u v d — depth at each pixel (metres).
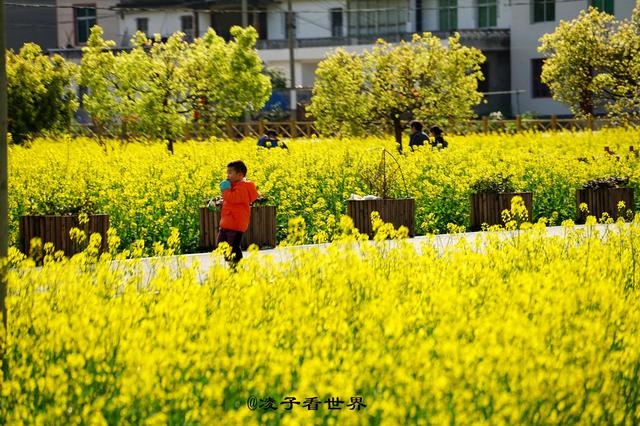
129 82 38.12
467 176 28.11
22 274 13.38
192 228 22.81
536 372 8.47
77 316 10.12
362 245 14.80
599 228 22.77
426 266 14.26
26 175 28.80
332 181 26.47
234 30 39.31
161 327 9.99
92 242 14.77
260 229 21.88
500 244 16.70
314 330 10.02
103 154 37.31
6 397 8.91
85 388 9.03
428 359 8.36
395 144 37.50
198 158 34.25
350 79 42.12
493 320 9.93
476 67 41.72
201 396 8.68
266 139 36.41
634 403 9.20
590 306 11.62
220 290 12.15
